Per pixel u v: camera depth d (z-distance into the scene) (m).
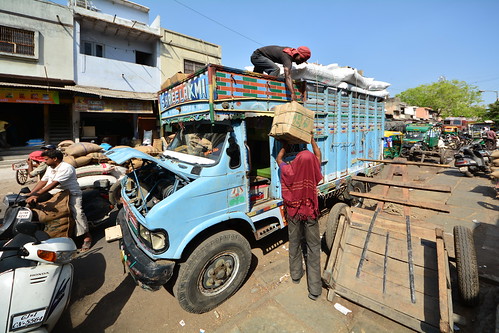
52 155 3.69
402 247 2.87
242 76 3.00
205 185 2.65
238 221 3.05
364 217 3.31
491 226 4.75
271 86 3.43
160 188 3.16
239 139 3.01
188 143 3.53
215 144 3.01
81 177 4.92
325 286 3.10
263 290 3.09
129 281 3.37
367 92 5.82
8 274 2.03
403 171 4.02
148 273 2.34
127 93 12.77
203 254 2.59
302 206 2.78
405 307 2.48
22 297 2.04
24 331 2.04
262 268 3.55
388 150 11.27
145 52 14.67
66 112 13.09
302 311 2.68
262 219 3.35
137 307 2.90
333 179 4.81
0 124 11.12
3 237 3.12
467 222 4.98
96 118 13.77
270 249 4.03
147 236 2.58
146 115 13.88
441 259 2.49
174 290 2.57
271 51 3.93
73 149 4.89
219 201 2.78
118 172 5.34
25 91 10.48
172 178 3.34
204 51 16.42
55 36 11.35
